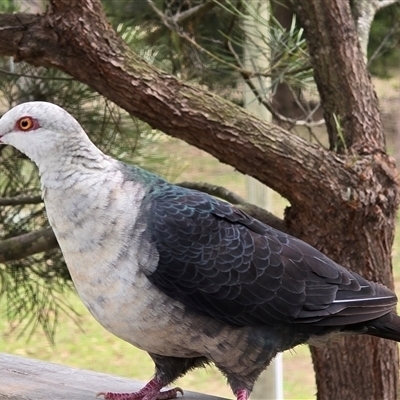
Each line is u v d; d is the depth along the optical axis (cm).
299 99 812
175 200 439
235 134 582
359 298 457
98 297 415
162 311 419
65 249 413
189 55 774
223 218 446
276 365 836
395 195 628
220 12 760
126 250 408
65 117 409
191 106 577
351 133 644
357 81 653
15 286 769
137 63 579
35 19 576
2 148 756
